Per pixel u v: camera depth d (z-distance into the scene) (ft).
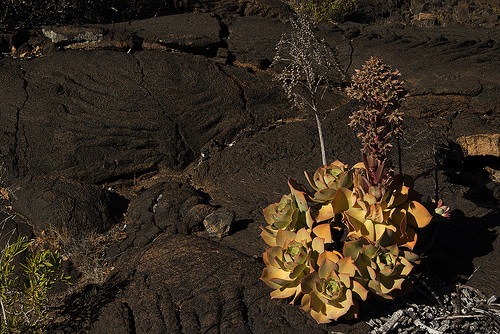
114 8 12.51
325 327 5.49
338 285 5.21
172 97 9.03
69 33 9.87
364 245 5.23
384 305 5.69
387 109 5.27
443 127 9.28
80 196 7.36
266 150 8.48
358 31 11.42
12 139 8.20
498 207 7.98
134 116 8.71
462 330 5.47
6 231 7.14
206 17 11.36
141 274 6.19
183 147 8.78
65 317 5.99
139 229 7.07
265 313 5.62
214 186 8.07
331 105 9.66
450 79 9.83
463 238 6.53
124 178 8.49
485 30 11.62
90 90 8.87
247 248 6.63
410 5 15.58
